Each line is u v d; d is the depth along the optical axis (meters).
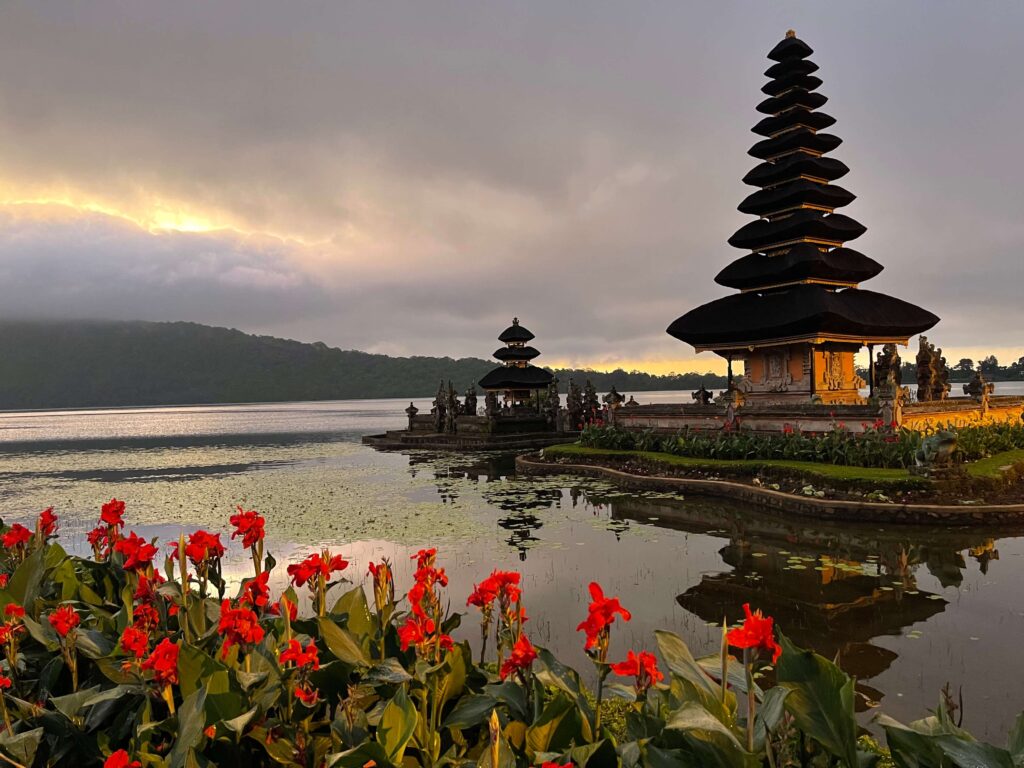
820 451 16.88
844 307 22.86
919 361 26.14
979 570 9.49
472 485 19.86
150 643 3.59
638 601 8.29
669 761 2.34
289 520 14.48
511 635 3.57
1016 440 19.52
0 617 3.99
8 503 19.08
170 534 13.64
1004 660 6.29
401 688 2.63
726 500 15.55
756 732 2.49
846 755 2.28
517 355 43.19
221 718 2.75
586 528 12.85
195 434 59.50
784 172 25.64
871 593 8.49
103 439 54.38
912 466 14.22
